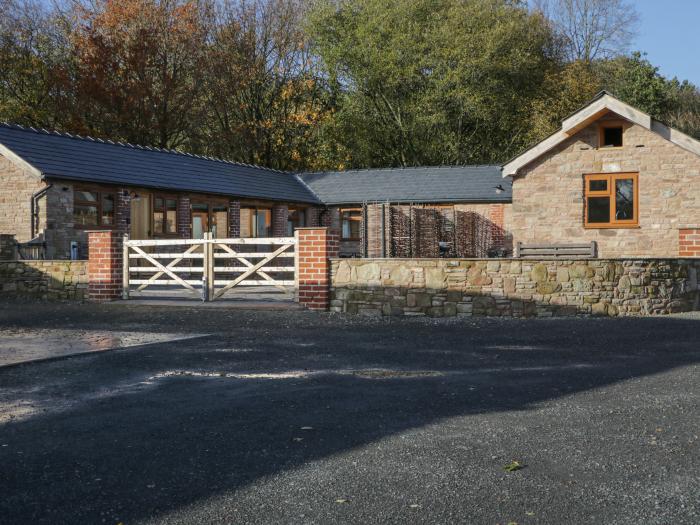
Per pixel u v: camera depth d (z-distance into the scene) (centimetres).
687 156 2088
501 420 527
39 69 3628
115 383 681
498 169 3023
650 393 616
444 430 500
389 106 4203
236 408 571
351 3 4156
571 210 2208
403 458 437
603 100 2108
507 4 4331
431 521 341
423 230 2456
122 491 384
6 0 3578
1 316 1288
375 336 1018
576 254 2156
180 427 514
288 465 426
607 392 623
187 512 354
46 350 876
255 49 4072
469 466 421
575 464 423
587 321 1169
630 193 2152
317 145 4306
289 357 833
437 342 955
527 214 2255
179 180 2400
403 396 612
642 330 1041
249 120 4166
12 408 579
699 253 1469
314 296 1341
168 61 3825
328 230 1337
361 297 1312
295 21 4150
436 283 1281
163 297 1559
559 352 859
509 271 1264
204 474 411
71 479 404
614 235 2166
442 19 4062
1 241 1781
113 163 2238
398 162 4372
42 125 3534
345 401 594
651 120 2081
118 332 1066
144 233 2253
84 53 3578
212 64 3838
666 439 474
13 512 356
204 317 1252
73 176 1978
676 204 2100
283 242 1366
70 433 501
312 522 342
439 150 4197
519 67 4006
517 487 386
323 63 4147
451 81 3822
